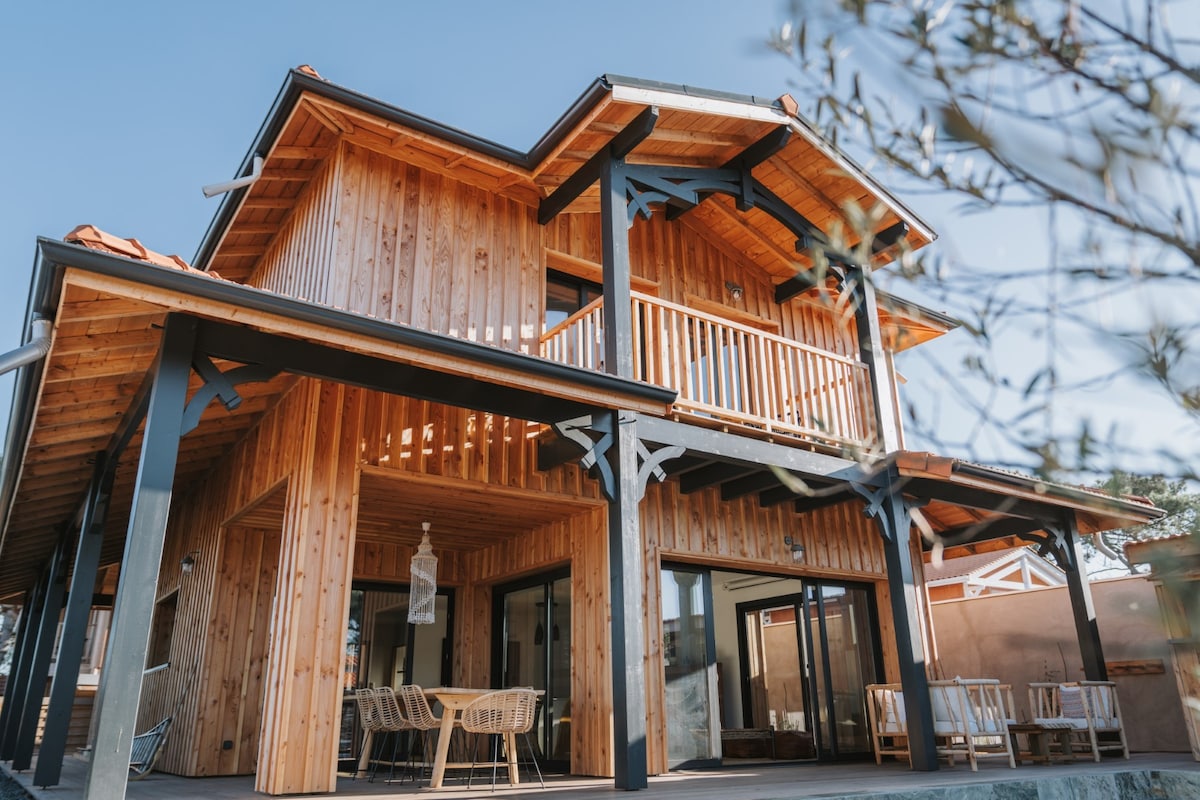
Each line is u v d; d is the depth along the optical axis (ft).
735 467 23.73
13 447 19.97
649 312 21.61
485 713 20.51
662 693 24.12
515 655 28.66
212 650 25.11
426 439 21.67
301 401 21.24
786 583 31.14
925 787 17.31
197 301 14.01
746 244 32.14
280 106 22.67
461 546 29.86
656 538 25.39
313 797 17.40
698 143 25.05
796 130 25.13
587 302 28.71
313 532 19.49
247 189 25.86
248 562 26.61
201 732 24.25
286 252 27.40
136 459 24.61
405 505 24.07
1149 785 21.13
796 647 33.47
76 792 18.83
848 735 28.60
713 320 22.84
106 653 12.69
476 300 24.76
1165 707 28.66
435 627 29.66
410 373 17.07
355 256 22.84
